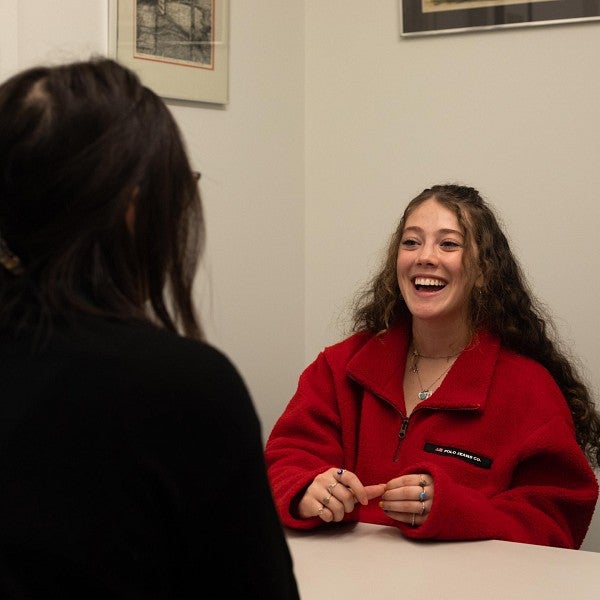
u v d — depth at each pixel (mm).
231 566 729
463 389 1939
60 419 692
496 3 2879
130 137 774
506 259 2082
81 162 751
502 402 1927
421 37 3010
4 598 664
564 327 2828
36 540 670
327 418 2068
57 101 764
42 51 2307
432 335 2031
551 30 2818
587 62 2779
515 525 1682
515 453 1848
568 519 1810
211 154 2855
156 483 698
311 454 2004
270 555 743
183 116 2760
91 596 681
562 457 1830
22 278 752
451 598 1298
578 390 2109
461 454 1890
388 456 1974
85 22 2430
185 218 846
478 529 1606
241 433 723
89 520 680
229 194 2920
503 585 1361
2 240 771
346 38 3139
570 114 2809
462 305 2029
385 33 3072
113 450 689
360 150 3133
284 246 3139
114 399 696
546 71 2832
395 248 2164
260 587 737
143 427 695
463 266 2012
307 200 3227
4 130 760
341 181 3170
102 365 705
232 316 2941
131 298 790
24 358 715
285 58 3117
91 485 685
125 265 788
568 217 2820
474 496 1668
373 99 3104
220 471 713
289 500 1680
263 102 3035
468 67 2943
